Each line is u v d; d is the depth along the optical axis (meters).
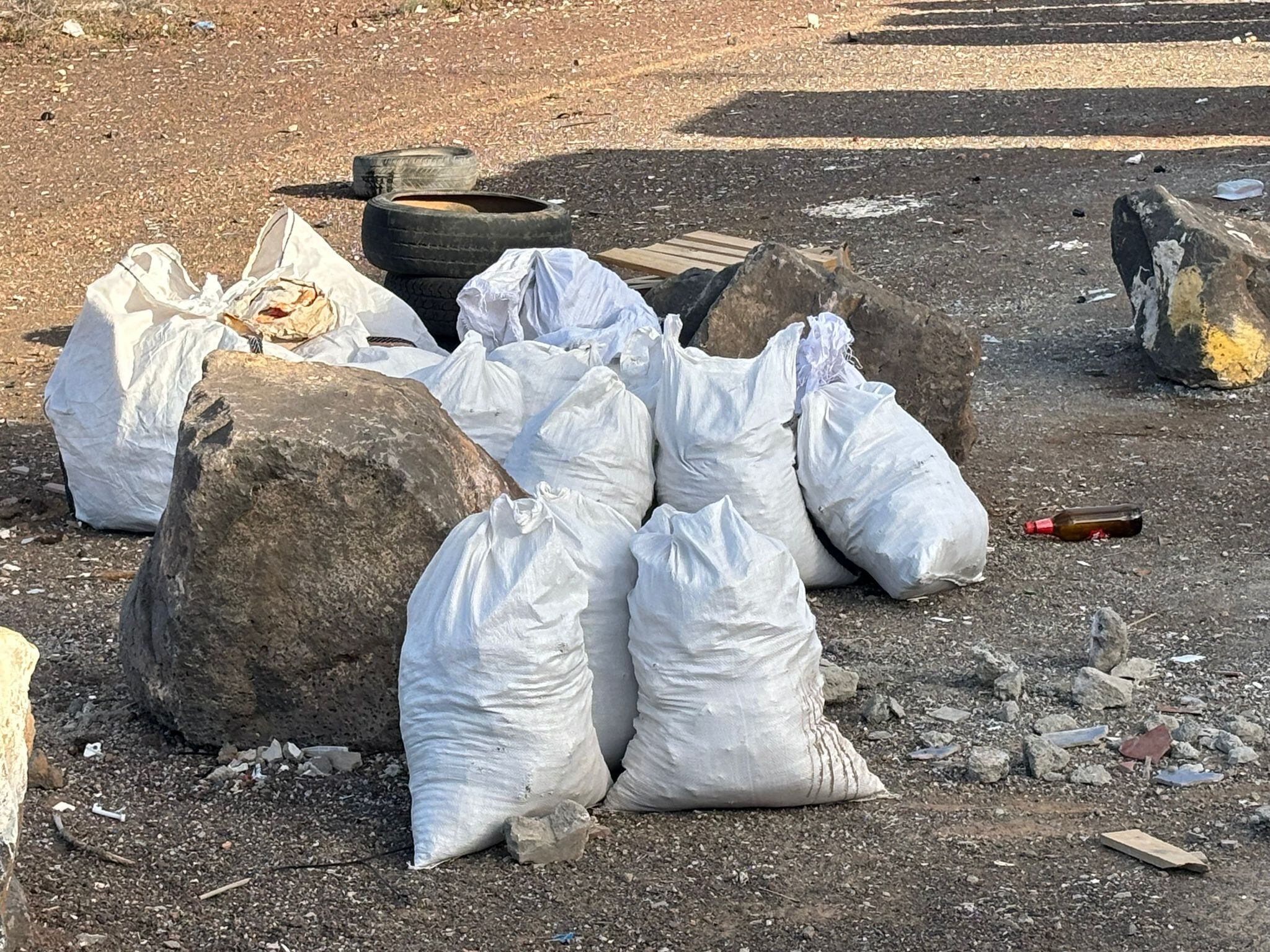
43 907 3.23
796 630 3.61
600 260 8.12
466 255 7.52
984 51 19.27
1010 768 3.93
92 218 11.35
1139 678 4.44
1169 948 3.13
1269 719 4.18
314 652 3.93
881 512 5.00
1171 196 7.59
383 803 3.76
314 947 3.15
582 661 3.56
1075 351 8.17
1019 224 10.65
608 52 18.78
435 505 3.88
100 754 3.99
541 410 5.42
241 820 3.67
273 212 11.52
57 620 4.92
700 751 3.58
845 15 22.67
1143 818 3.68
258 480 3.79
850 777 3.71
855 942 3.16
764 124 14.76
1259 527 5.77
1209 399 7.35
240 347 5.61
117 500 5.69
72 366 5.82
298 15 19.39
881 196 11.69
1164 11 22.62
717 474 4.92
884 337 5.97
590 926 3.22
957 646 4.73
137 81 15.98
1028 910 3.27
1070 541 5.69
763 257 5.95
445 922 3.23
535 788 3.49
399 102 15.67
